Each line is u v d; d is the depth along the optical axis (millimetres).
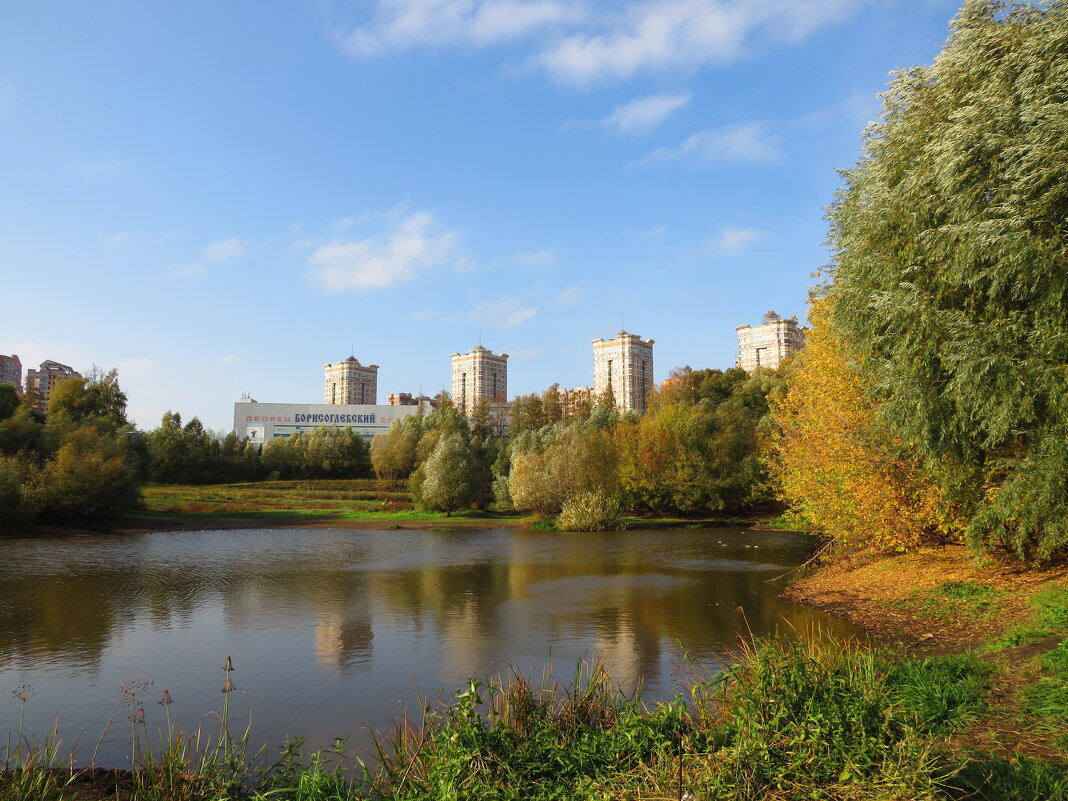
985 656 9586
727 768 5078
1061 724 6250
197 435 85250
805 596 17922
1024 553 14438
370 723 9383
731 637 13688
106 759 8109
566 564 27266
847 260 14219
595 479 50406
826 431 19156
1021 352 10625
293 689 10953
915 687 7633
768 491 50562
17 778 6340
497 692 8703
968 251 10484
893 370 12766
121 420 73062
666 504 53281
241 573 25156
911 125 12633
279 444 91938
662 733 6211
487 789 5301
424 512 59188
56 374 134000
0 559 29562
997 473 12984
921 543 18578
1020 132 10398
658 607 17344
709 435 54125
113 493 47344
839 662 8117
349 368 166250
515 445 71125
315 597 19797
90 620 16734
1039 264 9648
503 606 18016
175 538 40406
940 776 4961
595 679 7816
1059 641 9242
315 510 59594
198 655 13250
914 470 16531
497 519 55438
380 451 86500
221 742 7738
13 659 13078
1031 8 11055
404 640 14211
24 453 47125
